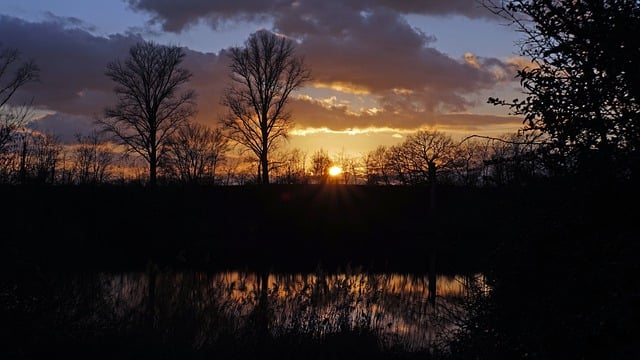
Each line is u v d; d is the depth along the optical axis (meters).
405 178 53.47
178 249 34.56
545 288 5.79
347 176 59.06
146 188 39.72
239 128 51.12
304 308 11.57
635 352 4.94
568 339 5.39
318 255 34.97
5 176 11.48
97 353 9.05
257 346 10.34
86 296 10.33
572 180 5.67
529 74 5.98
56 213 18.42
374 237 41.06
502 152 6.90
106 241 31.30
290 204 43.69
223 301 11.80
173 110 51.47
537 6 5.98
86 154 47.69
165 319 10.67
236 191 43.81
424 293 14.37
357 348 10.77
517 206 6.29
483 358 6.67
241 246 38.50
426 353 10.46
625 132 5.36
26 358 8.41
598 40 5.54
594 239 5.39
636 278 5.02
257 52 50.38
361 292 13.69
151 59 50.44
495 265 6.42
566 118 5.73
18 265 9.05
